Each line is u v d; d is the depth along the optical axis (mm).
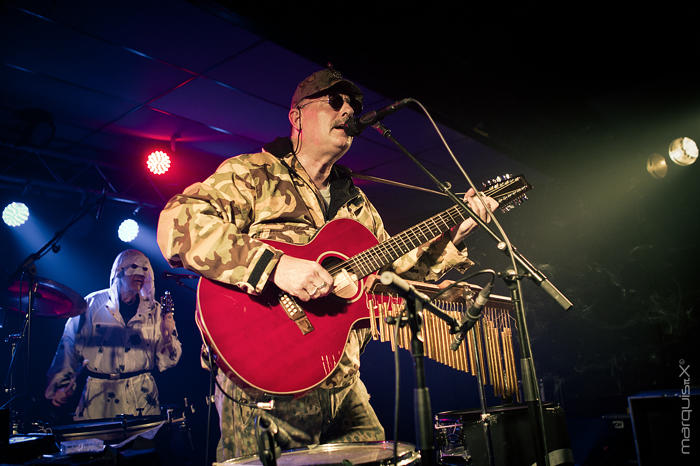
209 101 5539
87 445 4094
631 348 7141
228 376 2096
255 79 5109
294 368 2113
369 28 4180
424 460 1607
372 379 8883
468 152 6922
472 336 2385
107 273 7324
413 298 1705
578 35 5266
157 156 6238
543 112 6004
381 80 4461
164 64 4844
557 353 7508
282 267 2137
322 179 2703
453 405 8172
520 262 2111
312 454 1897
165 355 5887
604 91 6227
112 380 5516
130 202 6707
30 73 4949
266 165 2512
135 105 5613
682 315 6926
